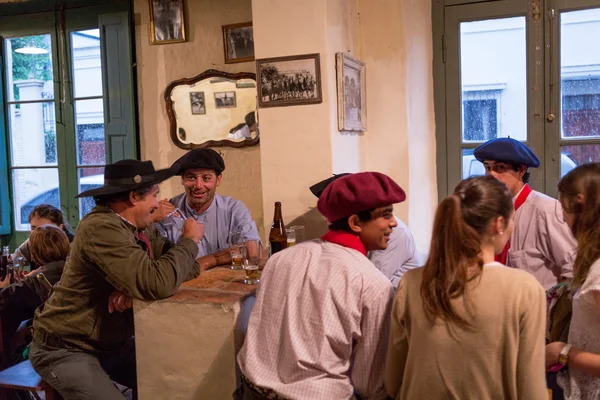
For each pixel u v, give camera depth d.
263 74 2.99
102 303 2.33
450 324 1.44
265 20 2.97
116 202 2.30
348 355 1.65
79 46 4.12
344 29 3.18
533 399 1.41
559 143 3.42
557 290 1.86
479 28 3.54
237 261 2.55
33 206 4.37
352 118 3.18
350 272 1.65
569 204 1.72
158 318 2.13
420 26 3.54
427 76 3.62
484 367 1.42
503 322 1.41
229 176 3.81
